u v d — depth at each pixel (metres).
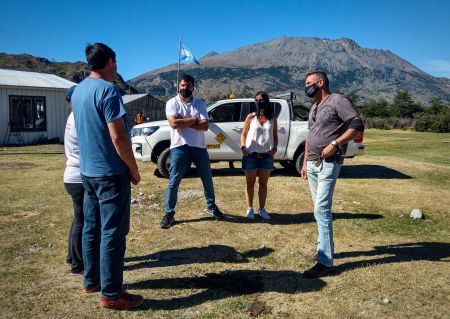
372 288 3.92
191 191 7.90
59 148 17.34
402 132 32.72
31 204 6.92
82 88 3.29
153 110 30.20
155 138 9.41
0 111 18.52
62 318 3.30
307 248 4.99
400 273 4.26
